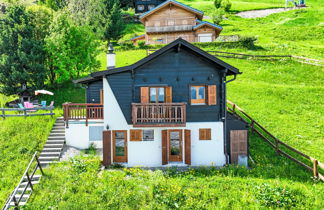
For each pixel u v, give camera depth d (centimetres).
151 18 4491
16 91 2550
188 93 1673
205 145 1673
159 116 1614
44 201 1265
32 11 3042
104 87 1647
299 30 4881
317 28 4866
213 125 1673
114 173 1473
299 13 6238
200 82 1678
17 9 2761
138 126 1573
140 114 1645
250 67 3406
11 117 2167
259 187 1309
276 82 3008
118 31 5038
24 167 1591
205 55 1592
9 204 1220
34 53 2627
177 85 1673
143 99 1641
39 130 1961
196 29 4378
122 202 1236
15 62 2547
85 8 4859
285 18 6078
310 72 3130
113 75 1647
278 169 1575
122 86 1652
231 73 1725
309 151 1800
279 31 4972
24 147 1766
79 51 2862
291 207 1202
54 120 2097
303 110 2358
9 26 2628
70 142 1850
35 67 2586
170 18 4456
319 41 4353
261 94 2688
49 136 1909
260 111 2344
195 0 9056
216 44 4078
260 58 3575
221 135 1675
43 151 1758
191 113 1673
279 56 3506
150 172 1485
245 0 8781
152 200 1245
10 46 2589
